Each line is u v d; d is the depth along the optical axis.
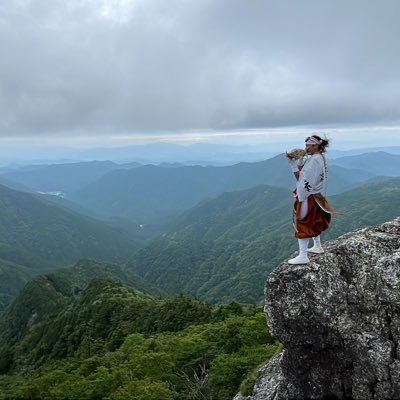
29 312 141.62
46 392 31.91
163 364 32.12
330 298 12.91
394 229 14.44
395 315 12.27
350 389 13.03
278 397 14.53
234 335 36.41
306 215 13.40
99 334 85.25
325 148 13.47
